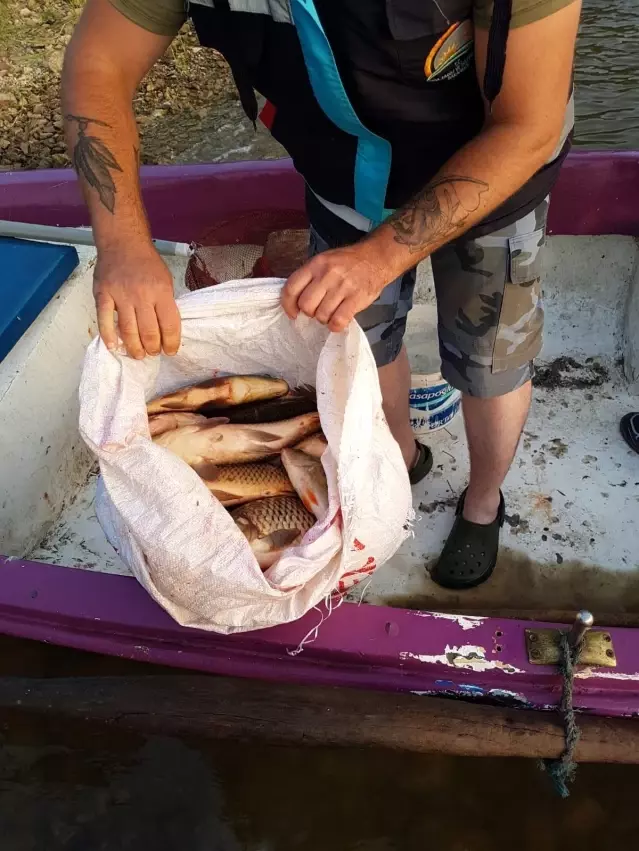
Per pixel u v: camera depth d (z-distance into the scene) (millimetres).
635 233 1460
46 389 1276
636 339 1484
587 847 943
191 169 1487
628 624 1135
